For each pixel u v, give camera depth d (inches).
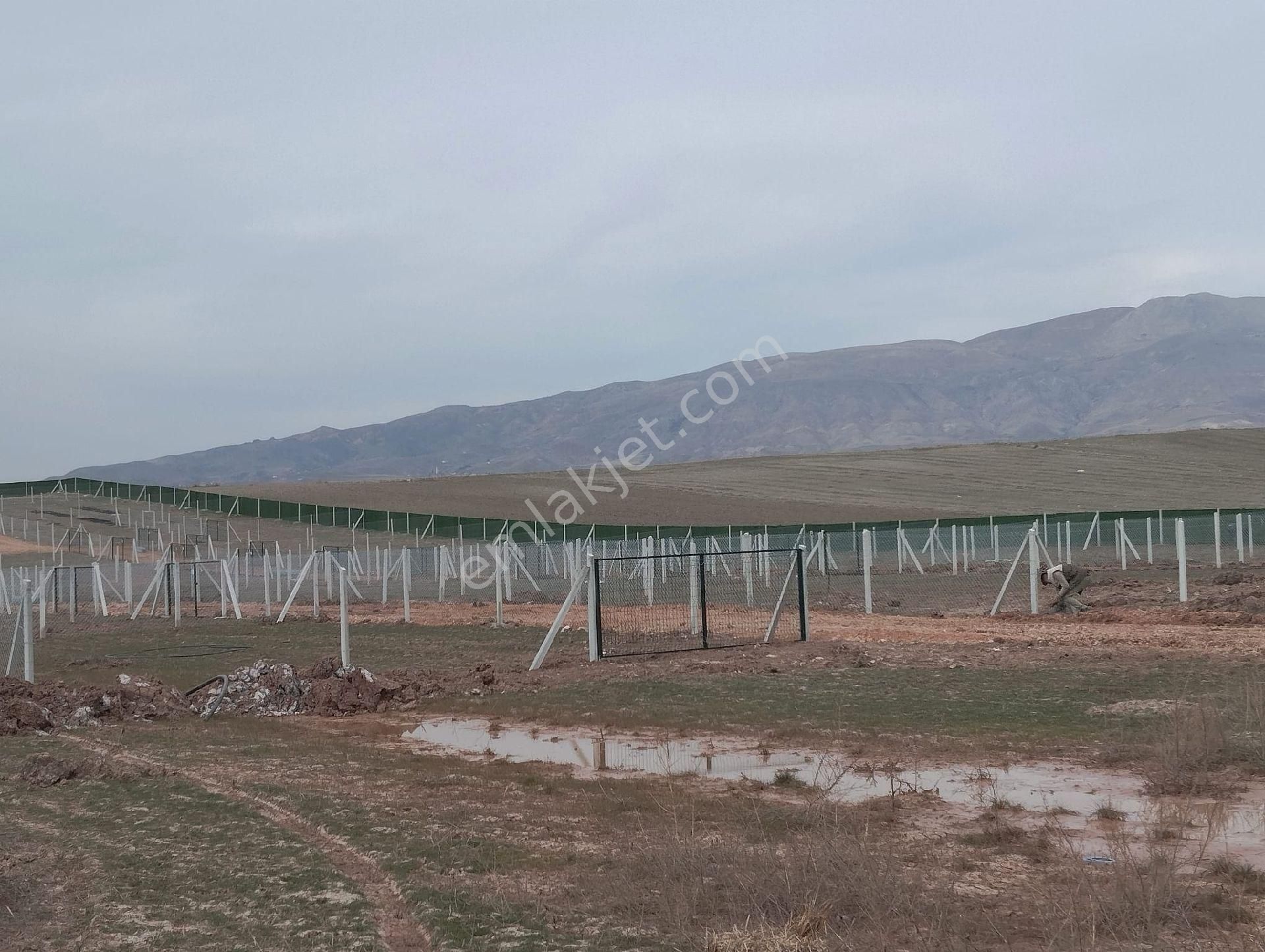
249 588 2080.5
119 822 434.3
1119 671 777.6
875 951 272.2
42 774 517.3
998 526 2442.2
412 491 4451.3
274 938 296.5
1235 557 1996.8
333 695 804.0
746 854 338.0
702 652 972.6
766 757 547.2
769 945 278.5
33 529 3380.9
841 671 839.7
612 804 452.4
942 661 870.4
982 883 328.2
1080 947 263.9
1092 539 2391.7
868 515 3708.2
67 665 1074.7
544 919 306.0
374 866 369.7
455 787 499.8
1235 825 381.1
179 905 327.6
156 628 1489.9
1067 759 509.0
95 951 289.6
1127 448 5413.4
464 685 870.4
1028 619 1218.6
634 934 291.3
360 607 1728.6
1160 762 479.2
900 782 471.2
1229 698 589.6
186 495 3779.5
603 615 1376.7
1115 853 328.8
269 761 580.4
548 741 632.4
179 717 776.9
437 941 290.0
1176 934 277.9
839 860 319.9
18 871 365.4
